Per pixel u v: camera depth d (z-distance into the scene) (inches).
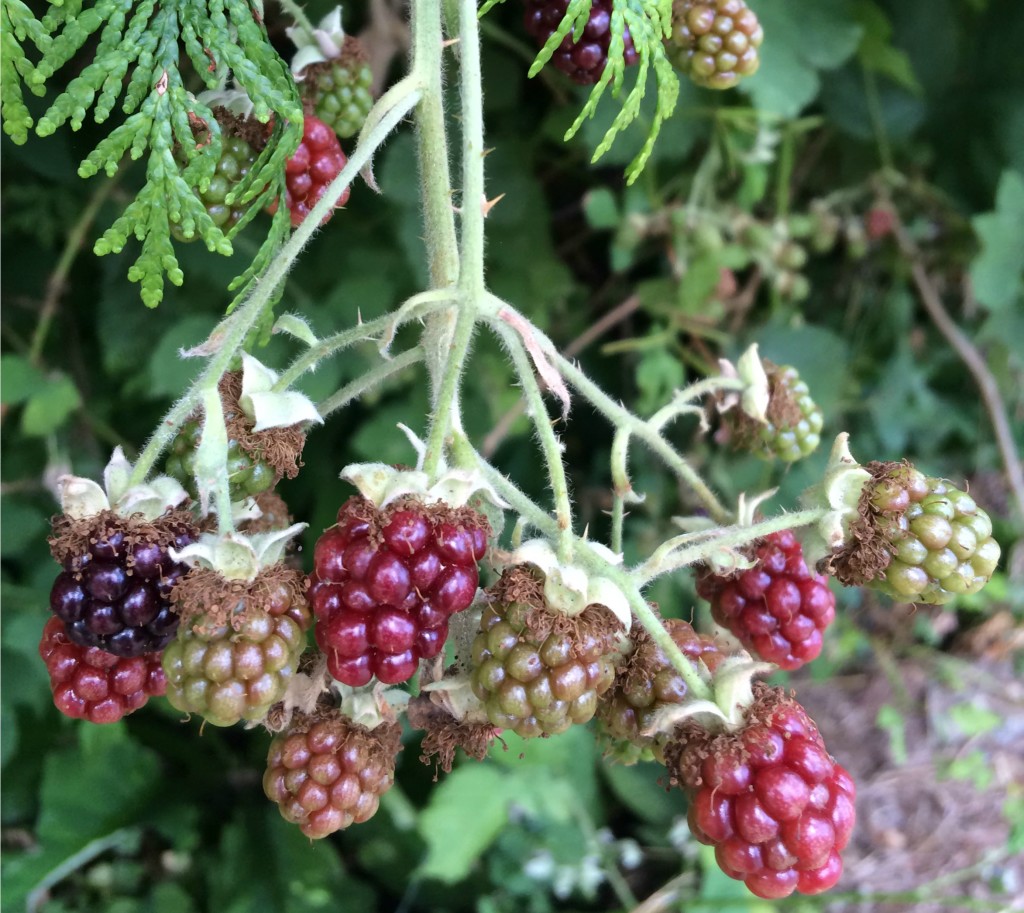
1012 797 11.3
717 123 8.0
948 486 4.1
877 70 9.2
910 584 4.0
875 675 12.4
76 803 8.7
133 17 3.6
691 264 8.5
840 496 4.1
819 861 3.4
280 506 4.2
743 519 4.3
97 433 8.6
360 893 9.2
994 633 12.5
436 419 3.4
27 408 7.2
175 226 4.2
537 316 8.4
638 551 9.4
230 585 3.2
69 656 3.6
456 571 3.2
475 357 8.4
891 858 10.9
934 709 12.0
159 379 7.3
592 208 8.2
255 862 9.0
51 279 8.2
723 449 9.5
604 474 9.8
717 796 3.5
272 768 3.8
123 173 7.3
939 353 11.3
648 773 10.3
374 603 3.2
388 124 3.5
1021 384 11.5
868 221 9.9
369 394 7.9
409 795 9.5
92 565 3.4
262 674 3.2
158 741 9.6
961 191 10.1
